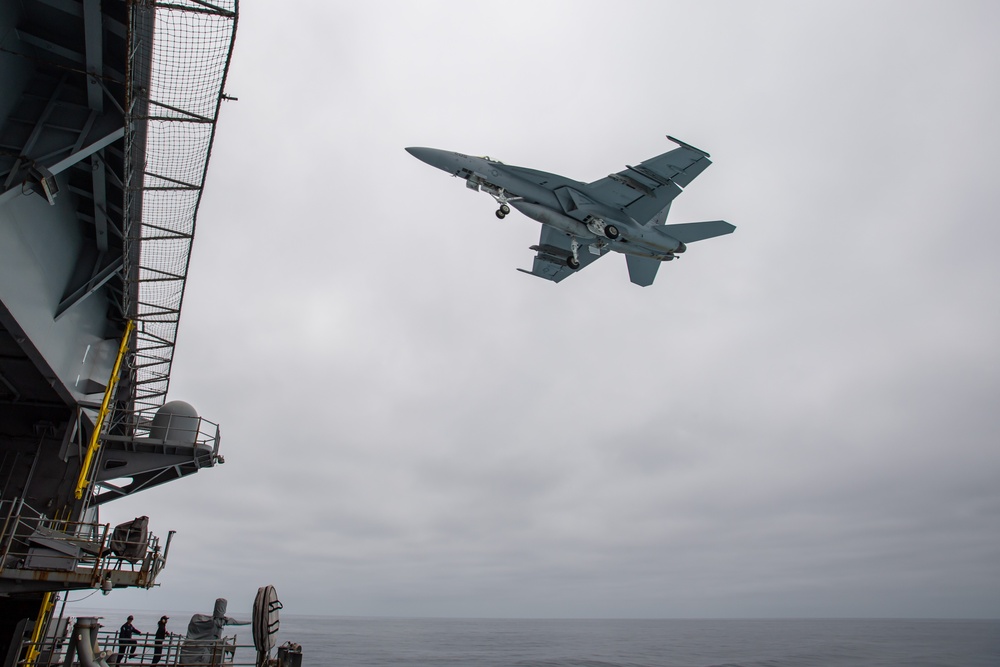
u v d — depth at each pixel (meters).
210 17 11.72
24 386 19.72
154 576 13.27
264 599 12.37
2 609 14.59
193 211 17.16
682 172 25.88
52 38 13.66
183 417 22.36
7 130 13.73
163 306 21.58
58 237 17.11
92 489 20.16
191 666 13.78
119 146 15.73
